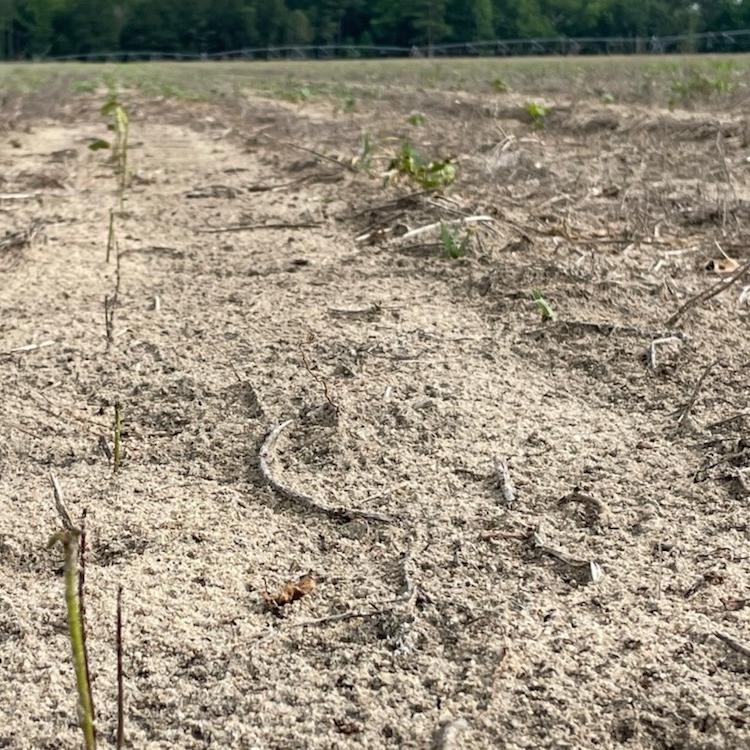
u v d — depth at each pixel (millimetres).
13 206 5516
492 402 2535
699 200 4832
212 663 1609
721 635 1591
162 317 3299
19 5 47031
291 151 7875
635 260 3697
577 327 2969
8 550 1958
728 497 2029
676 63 20844
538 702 1476
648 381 2621
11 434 2477
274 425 2451
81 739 1461
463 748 1401
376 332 3039
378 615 1702
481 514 2020
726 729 1399
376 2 47344
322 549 1934
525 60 30500
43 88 18859
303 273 3773
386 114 11359
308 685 1549
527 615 1679
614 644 1596
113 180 6480
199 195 5688
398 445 2330
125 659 1626
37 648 1661
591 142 7711
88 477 2256
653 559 1834
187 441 2410
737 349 2773
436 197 4789
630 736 1408
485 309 3232
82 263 4082
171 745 1442
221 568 1875
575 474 2162
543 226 4328
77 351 2998
